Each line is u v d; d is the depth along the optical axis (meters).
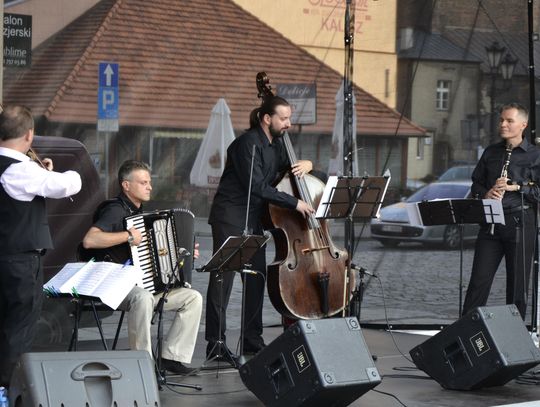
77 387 6.51
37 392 6.38
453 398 8.47
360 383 7.36
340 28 12.17
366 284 11.57
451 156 12.51
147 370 6.80
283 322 10.20
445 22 12.42
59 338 9.83
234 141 9.69
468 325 8.66
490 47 12.40
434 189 12.41
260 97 9.93
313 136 12.02
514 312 8.80
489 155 10.83
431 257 12.41
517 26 12.39
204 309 11.44
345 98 11.96
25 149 7.71
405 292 12.26
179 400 8.18
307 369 7.27
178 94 11.25
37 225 7.67
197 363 9.71
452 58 12.41
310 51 12.03
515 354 8.57
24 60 10.30
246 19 11.67
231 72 11.60
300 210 9.56
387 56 12.33
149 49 11.05
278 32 11.86
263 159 9.62
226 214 9.67
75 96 10.59
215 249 9.76
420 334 11.77
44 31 10.41
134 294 8.36
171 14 11.20
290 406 7.37
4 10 10.17
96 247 8.31
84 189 10.02
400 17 12.34
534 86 11.62
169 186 11.18
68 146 9.98
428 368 8.89
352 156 12.08
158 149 11.13
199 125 11.39
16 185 7.52
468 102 12.46
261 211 9.80
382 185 9.12
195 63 11.36
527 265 10.62
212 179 11.48
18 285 7.61
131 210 8.68
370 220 12.10
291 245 9.69
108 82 10.80
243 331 9.36
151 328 10.99
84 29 10.66
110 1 10.80
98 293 7.64
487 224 10.71
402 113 12.34
